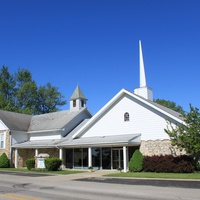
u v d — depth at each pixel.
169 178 18.38
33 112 56.88
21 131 35.97
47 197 11.57
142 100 25.86
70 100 38.66
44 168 27.66
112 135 27.69
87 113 38.81
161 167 22.72
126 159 25.86
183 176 18.88
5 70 59.12
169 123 24.12
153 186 14.95
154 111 25.33
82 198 11.22
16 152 34.25
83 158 30.11
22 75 60.25
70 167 31.08
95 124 29.31
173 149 23.73
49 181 18.42
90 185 15.94
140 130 25.88
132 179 18.84
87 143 26.67
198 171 22.02
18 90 58.12
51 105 60.34
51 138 34.50
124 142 23.95
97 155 28.92
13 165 34.38
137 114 26.38
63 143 29.52
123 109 27.42
